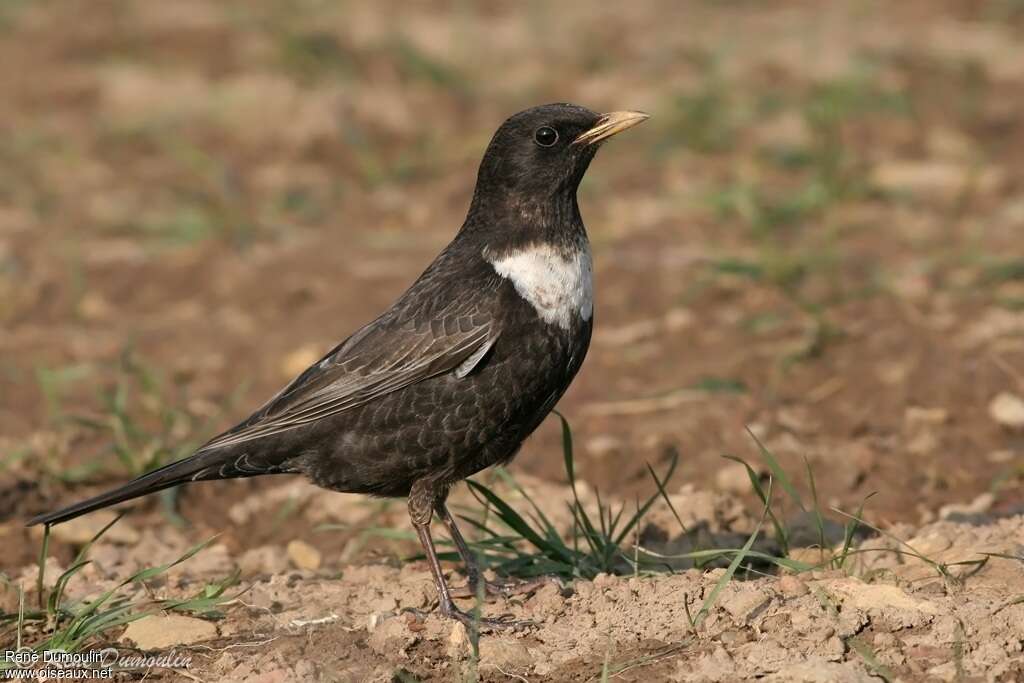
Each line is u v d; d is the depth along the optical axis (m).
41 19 27.58
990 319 14.20
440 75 23.59
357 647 8.83
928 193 18.39
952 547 9.66
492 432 9.42
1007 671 8.00
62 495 12.09
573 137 9.67
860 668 8.10
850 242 16.88
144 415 13.61
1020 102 21.92
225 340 15.45
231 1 28.34
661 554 10.26
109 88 23.95
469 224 9.88
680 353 14.23
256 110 22.72
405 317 9.44
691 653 8.41
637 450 12.14
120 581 10.23
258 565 10.73
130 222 19.00
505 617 9.20
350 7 28.17
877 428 12.43
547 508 11.16
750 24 26.69
